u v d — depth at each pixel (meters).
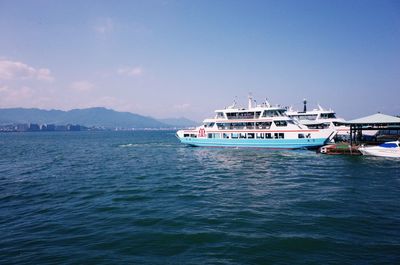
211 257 11.76
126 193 23.20
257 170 33.97
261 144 53.66
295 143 50.31
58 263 11.47
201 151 58.12
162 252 12.29
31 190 25.09
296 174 30.67
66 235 14.38
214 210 18.11
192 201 20.42
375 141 52.66
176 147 76.62
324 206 18.58
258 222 15.71
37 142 117.31
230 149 57.09
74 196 22.56
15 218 17.31
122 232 14.59
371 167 34.16
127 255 12.05
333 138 57.94
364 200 19.92
